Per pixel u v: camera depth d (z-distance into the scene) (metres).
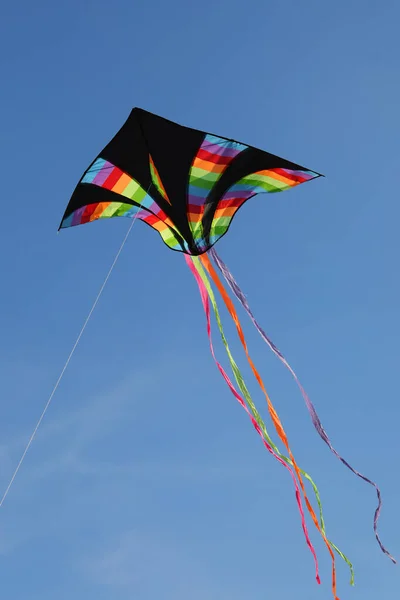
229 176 6.11
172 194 6.22
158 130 5.73
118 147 5.81
